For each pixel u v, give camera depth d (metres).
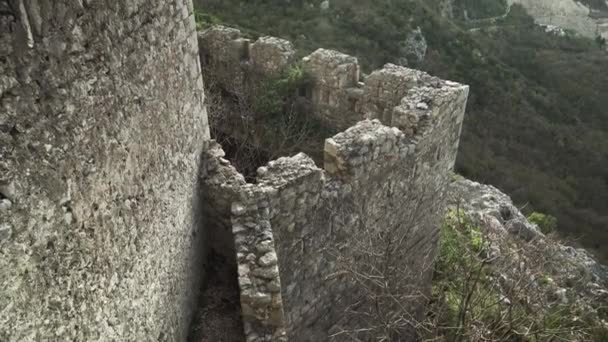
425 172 7.54
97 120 2.99
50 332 2.45
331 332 6.91
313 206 5.78
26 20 2.28
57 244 2.54
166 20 4.30
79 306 2.75
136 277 3.64
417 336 8.34
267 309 4.52
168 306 4.48
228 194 5.56
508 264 8.25
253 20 22.91
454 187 14.67
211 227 5.99
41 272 2.39
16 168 2.23
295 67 9.88
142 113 3.77
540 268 7.99
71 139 2.68
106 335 3.09
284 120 9.74
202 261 5.90
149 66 3.91
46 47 2.45
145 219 3.85
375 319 7.01
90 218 2.91
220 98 10.12
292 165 5.69
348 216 6.34
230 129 10.02
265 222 5.13
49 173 2.47
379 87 8.70
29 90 2.33
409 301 7.44
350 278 6.69
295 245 5.75
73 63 2.70
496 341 6.73
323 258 6.24
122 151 3.38
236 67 10.62
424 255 8.55
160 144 4.24
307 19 25.59
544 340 7.90
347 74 9.26
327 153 6.09
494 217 12.82
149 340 3.92
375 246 6.80
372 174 6.40
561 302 10.06
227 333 5.31
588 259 14.91
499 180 22.08
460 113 7.89
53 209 2.51
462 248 9.99
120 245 3.34
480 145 25.27
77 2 2.71
